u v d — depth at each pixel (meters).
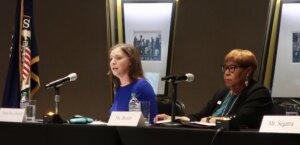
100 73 6.84
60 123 2.58
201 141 2.11
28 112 2.95
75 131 2.46
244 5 6.30
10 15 6.59
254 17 6.33
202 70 6.72
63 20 6.64
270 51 6.68
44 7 6.59
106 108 7.01
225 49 6.55
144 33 6.91
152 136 2.24
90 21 6.57
